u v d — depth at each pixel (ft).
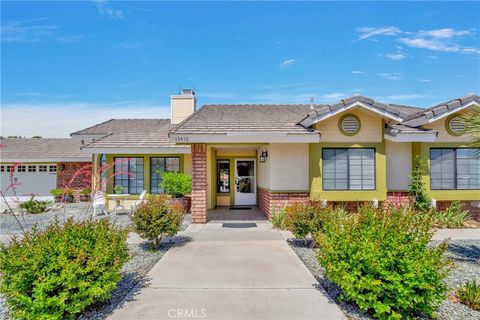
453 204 39.40
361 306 14.40
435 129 39.96
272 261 23.49
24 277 13.88
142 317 14.78
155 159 55.01
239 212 49.83
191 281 19.36
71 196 69.10
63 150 79.05
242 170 58.80
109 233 18.01
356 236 15.90
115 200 50.01
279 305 15.96
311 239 29.78
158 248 27.73
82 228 17.38
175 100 63.98
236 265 22.56
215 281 19.34
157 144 53.98
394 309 14.51
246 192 58.54
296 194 39.96
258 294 17.33
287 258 24.23
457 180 39.88
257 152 56.34
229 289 18.06
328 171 39.52
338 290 17.97
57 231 16.93
